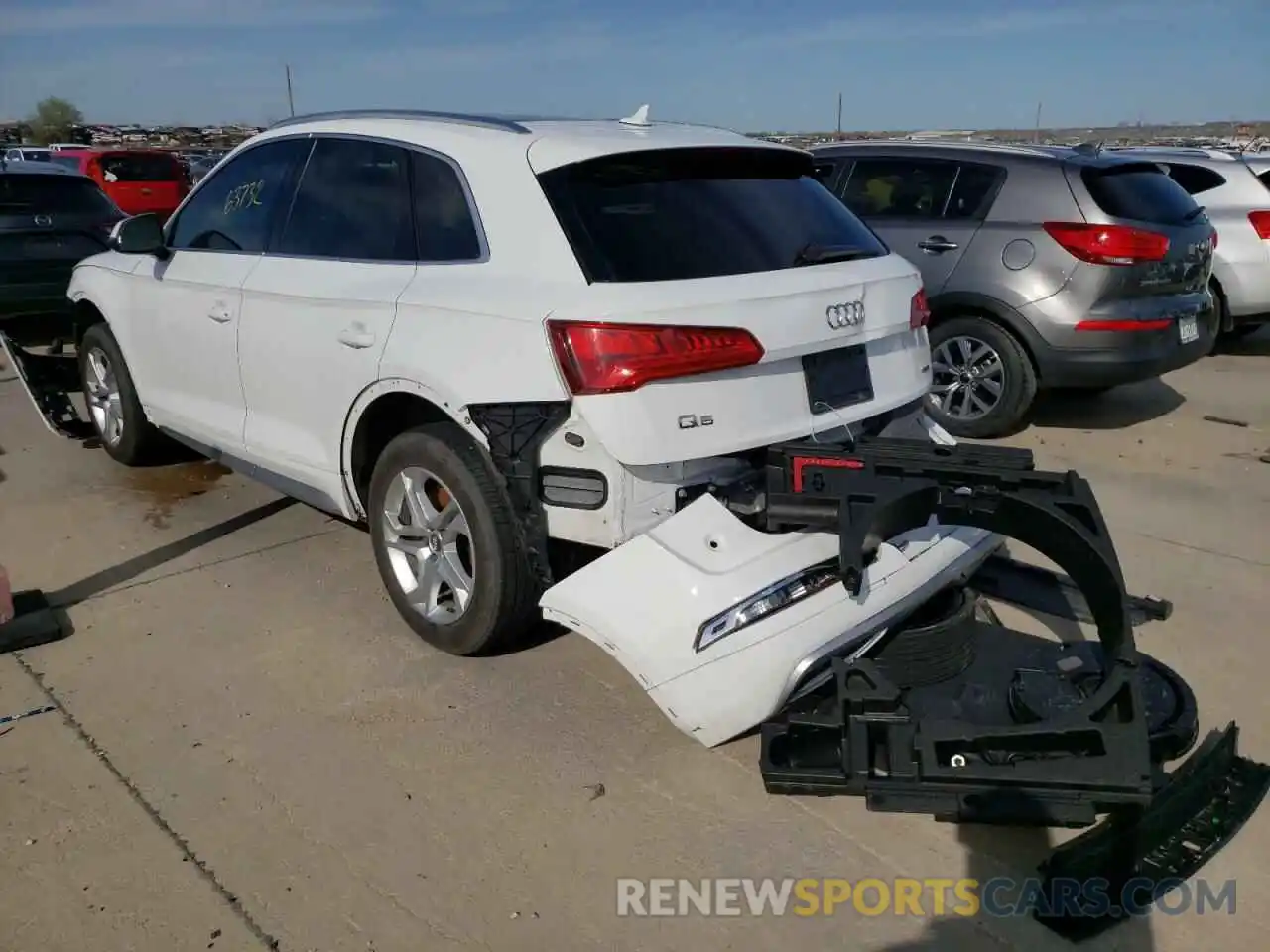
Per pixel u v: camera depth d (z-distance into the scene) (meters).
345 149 3.95
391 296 3.50
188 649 3.72
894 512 2.81
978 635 3.38
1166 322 5.98
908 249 6.33
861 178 6.66
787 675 2.77
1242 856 2.68
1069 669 3.11
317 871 2.64
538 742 3.18
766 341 2.99
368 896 2.55
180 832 2.77
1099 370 5.91
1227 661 3.63
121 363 5.35
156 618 3.96
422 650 3.71
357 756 3.10
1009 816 2.54
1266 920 2.48
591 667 3.61
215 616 3.97
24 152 19.03
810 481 2.94
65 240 7.75
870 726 2.69
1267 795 2.91
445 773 3.03
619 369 2.86
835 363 3.26
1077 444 6.27
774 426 3.07
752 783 3.00
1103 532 2.76
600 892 2.58
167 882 2.59
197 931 2.44
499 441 3.12
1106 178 5.91
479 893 2.57
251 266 4.23
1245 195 8.55
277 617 3.97
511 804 2.89
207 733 3.21
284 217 4.18
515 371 3.06
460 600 3.54
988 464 2.89
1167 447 6.21
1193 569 4.43
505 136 3.42
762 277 3.12
